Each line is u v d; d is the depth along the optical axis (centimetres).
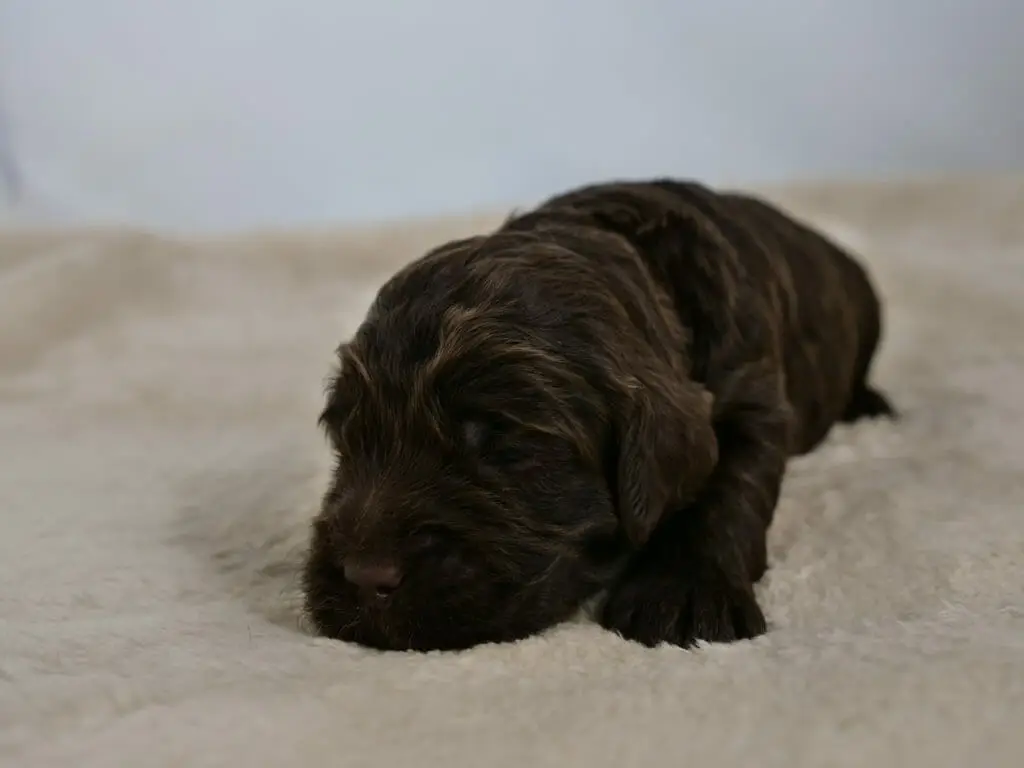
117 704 24
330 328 63
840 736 21
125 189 79
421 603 26
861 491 36
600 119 78
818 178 78
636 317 30
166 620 28
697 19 76
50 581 31
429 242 72
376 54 77
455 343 27
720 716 22
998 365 52
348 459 28
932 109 79
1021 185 76
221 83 78
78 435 46
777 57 77
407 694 24
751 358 33
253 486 38
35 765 21
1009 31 77
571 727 22
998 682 23
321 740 22
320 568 27
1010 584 29
